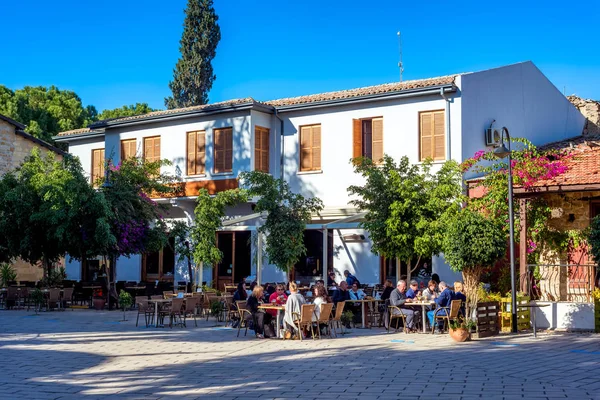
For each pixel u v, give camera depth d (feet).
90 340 56.75
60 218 82.53
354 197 87.30
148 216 88.79
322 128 90.74
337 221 76.33
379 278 85.46
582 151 74.18
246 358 46.98
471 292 62.18
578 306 61.93
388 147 85.87
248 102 91.09
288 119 93.45
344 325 66.74
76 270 113.60
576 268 68.49
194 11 171.42
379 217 71.82
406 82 91.91
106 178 87.71
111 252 85.10
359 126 88.48
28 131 167.84
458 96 81.25
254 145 92.48
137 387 37.45
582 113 115.34
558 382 36.76
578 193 69.67
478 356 46.55
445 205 69.31
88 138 113.80
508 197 64.08
